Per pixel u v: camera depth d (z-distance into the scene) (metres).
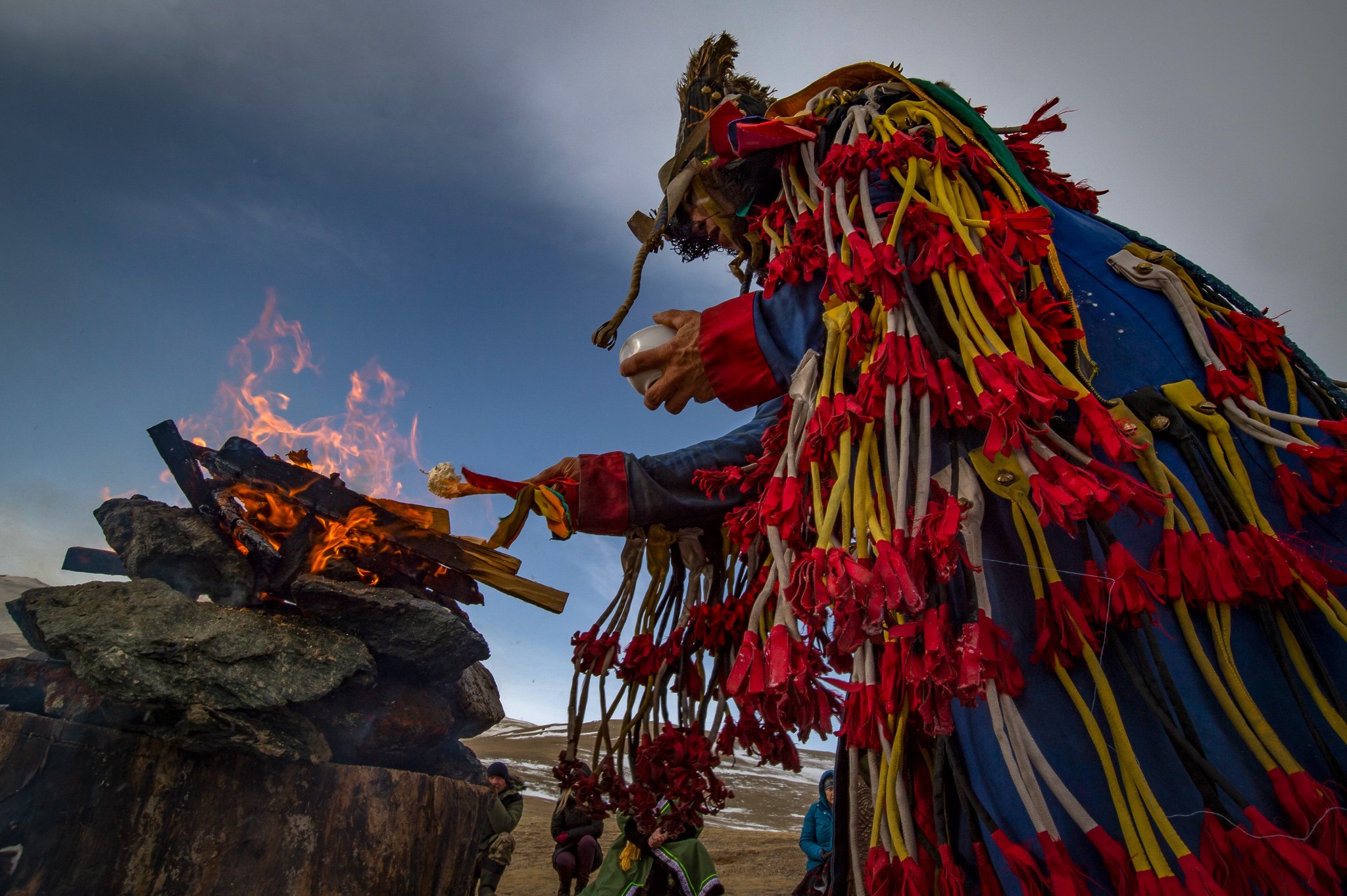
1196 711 1.21
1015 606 1.30
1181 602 1.25
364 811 2.01
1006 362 1.24
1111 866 1.10
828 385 1.43
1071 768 1.20
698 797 1.90
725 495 1.78
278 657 1.93
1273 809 1.14
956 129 1.64
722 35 2.24
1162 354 1.48
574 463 1.79
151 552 2.06
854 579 1.17
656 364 1.77
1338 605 1.26
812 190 1.73
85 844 1.66
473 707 2.70
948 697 1.18
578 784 1.97
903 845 1.26
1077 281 1.58
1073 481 1.16
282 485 2.10
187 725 1.75
